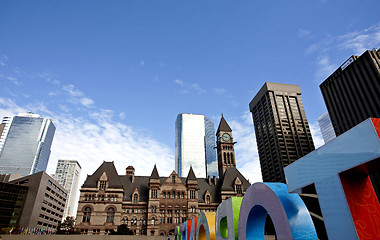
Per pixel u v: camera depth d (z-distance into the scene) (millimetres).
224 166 128000
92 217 92625
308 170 12953
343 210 10812
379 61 123312
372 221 10664
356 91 130250
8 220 105625
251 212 16688
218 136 139000
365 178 11500
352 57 134875
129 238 75125
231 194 107500
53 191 138750
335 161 11406
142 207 101938
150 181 104250
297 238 12555
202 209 105125
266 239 53094
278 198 13766
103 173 101062
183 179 119375
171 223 98500
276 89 194500
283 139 174375
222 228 22078
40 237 67562
